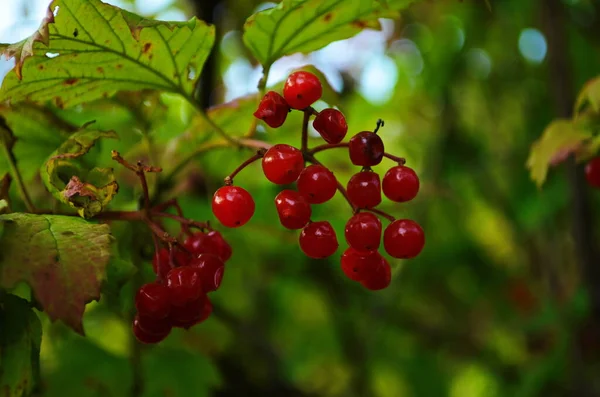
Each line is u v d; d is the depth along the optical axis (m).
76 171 0.31
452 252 0.67
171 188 0.39
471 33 0.62
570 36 0.56
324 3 0.32
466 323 0.68
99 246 0.29
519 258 0.69
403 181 0.31
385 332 0.64
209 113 0.36
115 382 0.39
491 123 0.66
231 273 0.44
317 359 0.71
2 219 0.29
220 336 0.45
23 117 0.34
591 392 0.47
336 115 0.30
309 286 0.60
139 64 0.33
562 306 0.52
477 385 0.78
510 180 0.62
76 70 0.32
